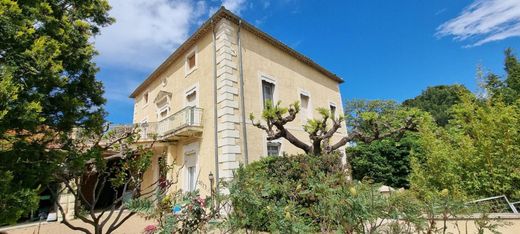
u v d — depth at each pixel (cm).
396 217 202
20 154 439
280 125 741
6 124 388
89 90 640
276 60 1257
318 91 1488
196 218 256
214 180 970
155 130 1285
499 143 545
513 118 547
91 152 494
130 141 540
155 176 1351
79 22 650
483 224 231
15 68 404
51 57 484
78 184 461
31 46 451
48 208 1194
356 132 786
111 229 422
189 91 1213
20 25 428
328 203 216
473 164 569
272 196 266
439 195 221
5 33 406
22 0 486
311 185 247
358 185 217
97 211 1278
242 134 1004
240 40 1104
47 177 445
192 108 1083
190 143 1153
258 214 237
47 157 467
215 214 259
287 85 1275
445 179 584
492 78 1475
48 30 543
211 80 1077
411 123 727
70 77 620
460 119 634
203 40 1174
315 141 740
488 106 614
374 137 759
